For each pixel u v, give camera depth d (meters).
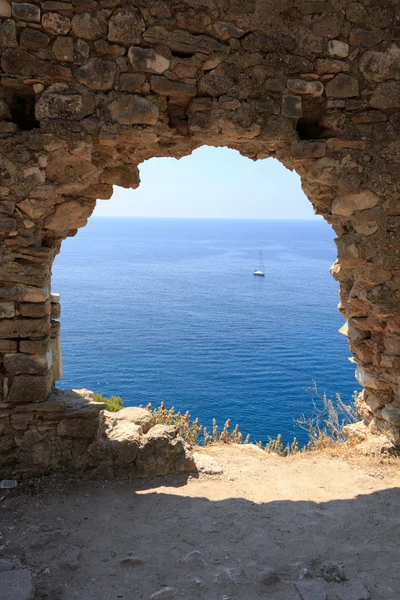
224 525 4.25
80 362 34.47
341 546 3.97
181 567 3.63
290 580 3.51
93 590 3.35
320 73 5.05
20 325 4.70
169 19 4.63
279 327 48.66
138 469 5.08
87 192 5.14
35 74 4.47
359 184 5.25
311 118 5.30
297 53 4.96
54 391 5.20
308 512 4.50
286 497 4.80
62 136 4.55
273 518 4.38
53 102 4.53
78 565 3.58
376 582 3.53
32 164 4.57
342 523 4.32
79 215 5.11
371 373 5.87
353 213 5.38
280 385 28.02
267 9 4.80
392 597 3.37
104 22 4.52
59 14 4.43
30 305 4.70
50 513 4.33
